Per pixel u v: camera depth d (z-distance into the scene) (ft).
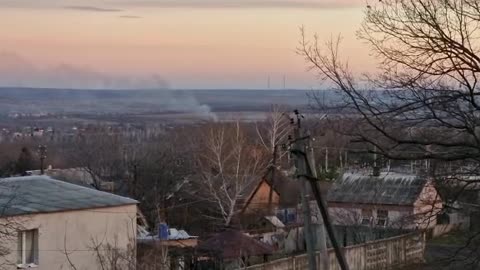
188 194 146.30
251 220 128.06
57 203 80.69
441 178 39.63
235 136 155.53
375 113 34.65
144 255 75.56
